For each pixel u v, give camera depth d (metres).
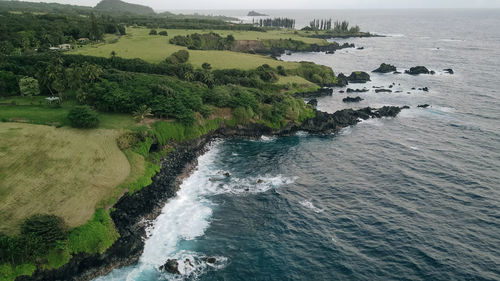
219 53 181.00
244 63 164.12
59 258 48.22
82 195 58.72
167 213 65.38
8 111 83.81
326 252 55.97
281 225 63.03
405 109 130.88
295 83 151.88
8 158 63.25
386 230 61.03
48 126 77.38
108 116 88.81
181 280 49.81
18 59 117.56
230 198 71.44
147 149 79.81
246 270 52.09
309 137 105.75
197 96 102.56
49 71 96.06
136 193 65.62
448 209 66.81
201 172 82.38
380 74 194.75
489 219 63.31
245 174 81.75
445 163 86.25
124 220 59.47
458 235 59.22
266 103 117.12
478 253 54.75
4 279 43.75
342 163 87.81
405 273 51.09
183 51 159.25
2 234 46.47
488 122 115.12
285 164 87.25
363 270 51.97
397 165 85.94
